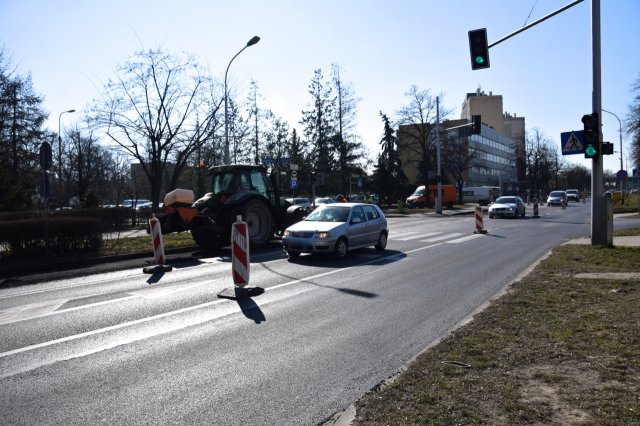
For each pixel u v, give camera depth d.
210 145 34.62
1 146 31.34
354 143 48.19
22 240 12.82
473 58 14.80
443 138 58.25
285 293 8.65
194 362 5.14
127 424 3.78
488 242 16.81
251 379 4.64
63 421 3.85
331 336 6.04
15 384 4.63
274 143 44.91
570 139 13.59
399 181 64.88
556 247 13.80
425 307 7.52
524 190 107.38
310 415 3.87
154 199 26.03
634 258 10.80
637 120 48.62
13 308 7.86
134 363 5.15
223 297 8.31
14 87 32.91
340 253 12.99
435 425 3.42
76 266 12.60
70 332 6.37
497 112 123.81
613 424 3.33
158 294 8.71
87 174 41.59
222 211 15.65
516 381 4.18
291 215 17.48
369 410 3.72
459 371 4.45
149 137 26.30
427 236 19.34
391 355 5.30
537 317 6.22
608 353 4.77
